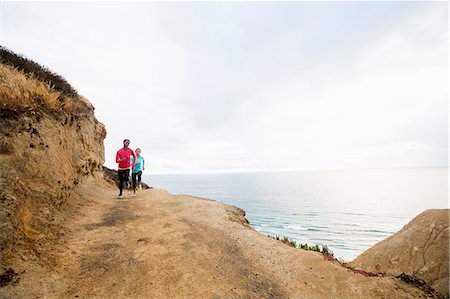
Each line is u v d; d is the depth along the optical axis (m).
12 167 5.83
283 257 6.85
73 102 12.80
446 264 6.73
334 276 5.96
